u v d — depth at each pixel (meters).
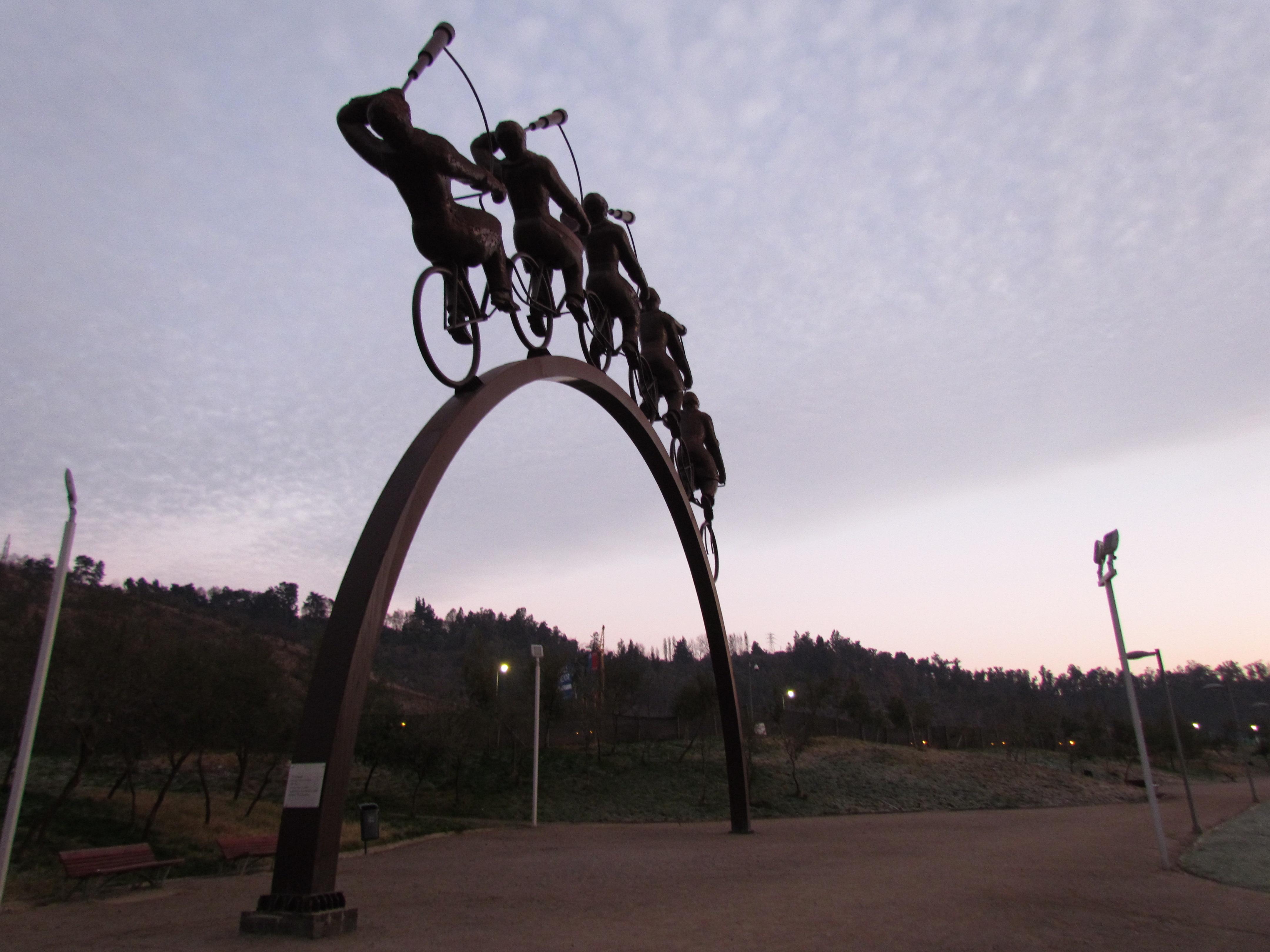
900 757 49.97
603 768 41.94
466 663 50.19
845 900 9.77
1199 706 189.88
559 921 8.39
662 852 17.00
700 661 163.25
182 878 13.88
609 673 50.19
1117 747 77.50
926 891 10.57
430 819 31.02
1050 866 13.75
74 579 43.47
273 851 14.54
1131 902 9.91
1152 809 13.96
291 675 35.53
